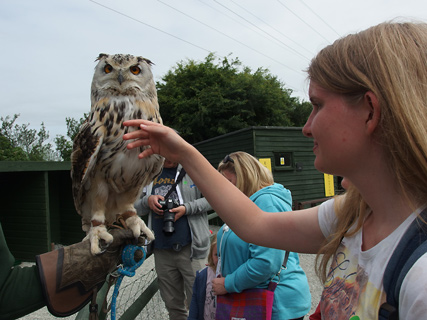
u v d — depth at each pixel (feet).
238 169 7.14
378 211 2.71
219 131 59.52
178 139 4.05
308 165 31.01
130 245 4.71
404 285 2.10
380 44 2.49
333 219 3.60
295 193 30.09
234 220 4.04
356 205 3.15
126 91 6.04
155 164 6.03
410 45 2.41
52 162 21.85
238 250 6.36
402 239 2.35
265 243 4.01
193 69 68.49
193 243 9.77
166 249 10.06
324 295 3.00
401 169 2.37
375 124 2.48
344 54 2.68
